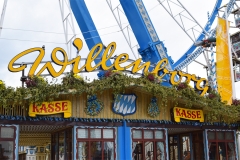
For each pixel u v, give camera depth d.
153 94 22.23
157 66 23.69
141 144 22.64
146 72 22.72
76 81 20.36
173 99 23.41
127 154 21.97
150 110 23.38
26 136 29.73
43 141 33.78
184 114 24.33
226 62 30.12
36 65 19.94
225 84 29.67
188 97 23.25
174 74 23.89
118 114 22.44
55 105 20.39
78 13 36.94
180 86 23.47
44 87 19.28
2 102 18.25
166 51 38.06
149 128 23.09
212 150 25.34
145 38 37.72
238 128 26.61
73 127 21.02
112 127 22.03
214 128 25.72
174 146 29.69
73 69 20.64
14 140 19.30
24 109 19.80
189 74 24.64
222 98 29.36
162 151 23.17
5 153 19.03
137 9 37.91
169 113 24.12
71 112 21.03
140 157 22.42
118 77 21.06
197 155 26.27
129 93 22.88
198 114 24.94
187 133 27.73
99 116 21.88
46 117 20.23
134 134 22.62
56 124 20.55
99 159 21.34
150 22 38.22
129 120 22.53
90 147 21.25
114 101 22.12
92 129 21.50
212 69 41.38
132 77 21.52
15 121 19.52
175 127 24.05
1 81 18.61
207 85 25.28
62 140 23.69
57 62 20.50
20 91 18.70
